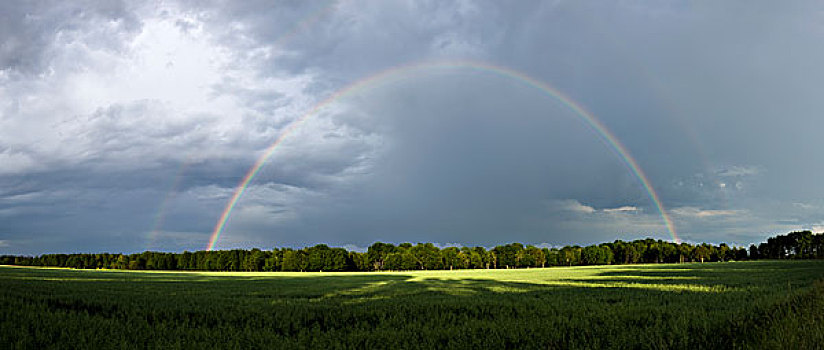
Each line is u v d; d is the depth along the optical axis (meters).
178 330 13.98
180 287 35.12
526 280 47.66
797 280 36.28
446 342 12.99
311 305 21.30
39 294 22.38
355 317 17.72
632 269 77.00
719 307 18.58
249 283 43.03
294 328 15.28
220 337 13.09
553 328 13.91
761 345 10.63
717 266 80.06
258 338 13.02
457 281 47.03
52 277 44.00
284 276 68.19
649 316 16.16
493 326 14.48
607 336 12.75
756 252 189.62
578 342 12.34
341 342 13.02
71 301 20.02
